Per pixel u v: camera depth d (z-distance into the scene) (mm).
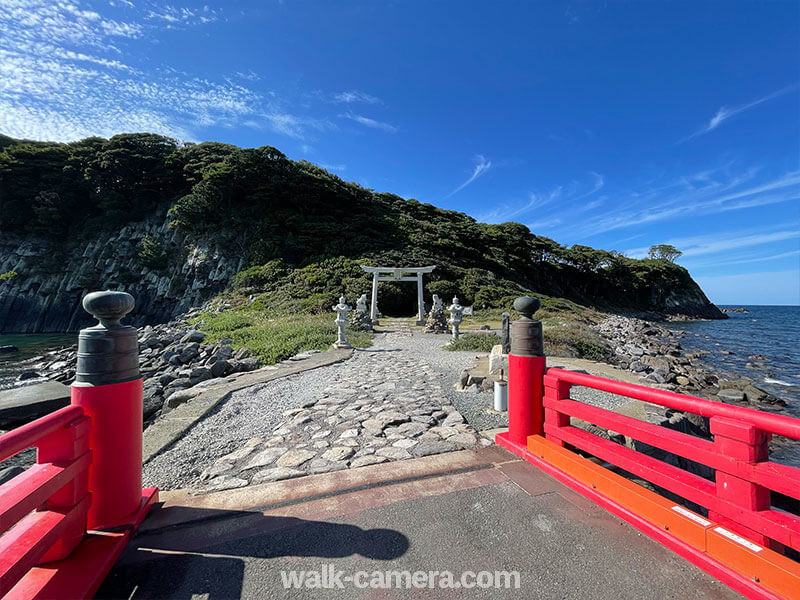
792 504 4242
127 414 1870
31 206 40156
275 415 4465
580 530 1865
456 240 39781
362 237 35531
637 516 1874
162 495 2430
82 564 1541
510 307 27422
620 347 16875
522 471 2559
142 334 18328
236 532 1928
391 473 2635
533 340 2857
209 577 1585
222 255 35031
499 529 1892
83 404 1783
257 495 2363
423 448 3199
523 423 2881
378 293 27141
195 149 45125
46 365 13898
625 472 3012
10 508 1175
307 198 39094
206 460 3182
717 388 11328
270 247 33875
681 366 14984
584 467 2258
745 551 1425
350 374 7082
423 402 4867
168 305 34906
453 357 9305
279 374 6957
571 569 1585
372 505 2172
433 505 2145
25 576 1463
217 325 16422
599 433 3752
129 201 43188
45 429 1415
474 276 33469
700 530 1595
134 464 1921
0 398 7027
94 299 1792
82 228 41250
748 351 21297
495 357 6168
